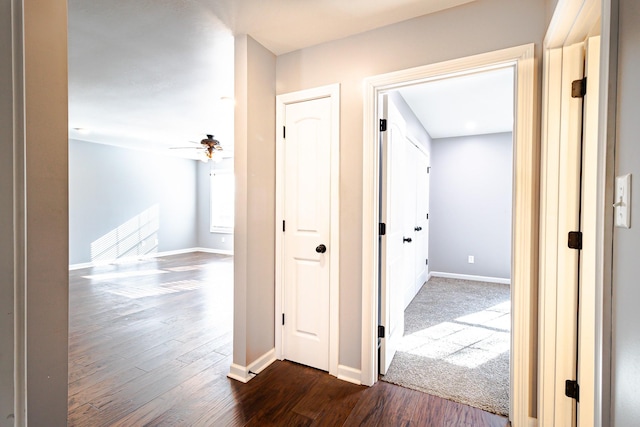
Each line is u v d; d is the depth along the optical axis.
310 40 2.09
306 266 2.22
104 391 1.90
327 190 2.13
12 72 0.40
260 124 2.14
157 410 1.72
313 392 1.91
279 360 2.31
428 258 5.10
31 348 0.96
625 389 0.65
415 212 4.04
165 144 6.25
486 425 1.63
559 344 1.46
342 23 1.90
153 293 4.12
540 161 1.53
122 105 3.65
